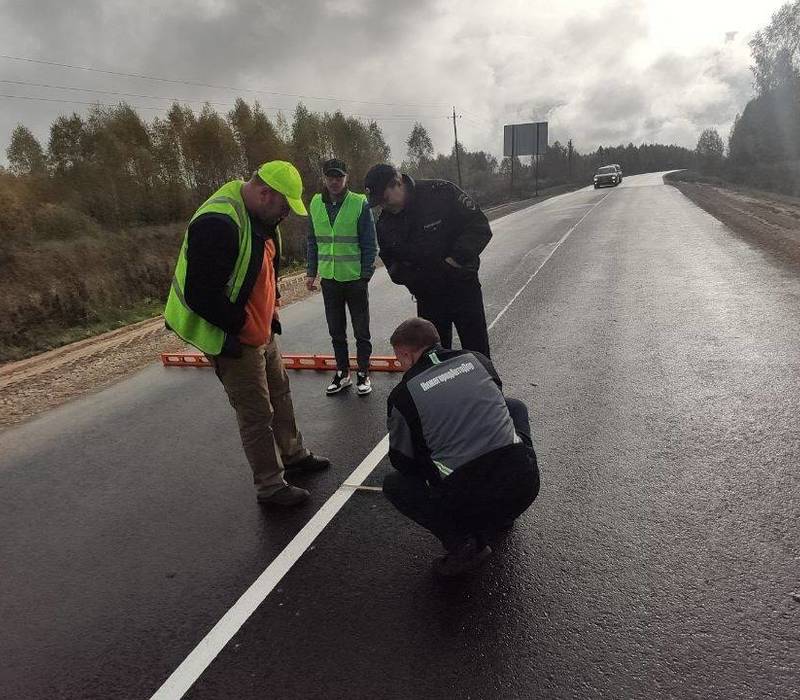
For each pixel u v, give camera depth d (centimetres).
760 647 208
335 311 500
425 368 247
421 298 377
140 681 223
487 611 241
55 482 406
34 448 476
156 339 876
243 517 333
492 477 237
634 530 283
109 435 483
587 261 1069
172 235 2075
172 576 286
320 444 417
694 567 253
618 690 197
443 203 341
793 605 226
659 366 498
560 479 337
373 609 249
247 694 212
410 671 214
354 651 227
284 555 293
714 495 304
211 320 284
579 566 261
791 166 4769
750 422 379
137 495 373
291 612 253
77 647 245
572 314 700
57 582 291
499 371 530
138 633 249
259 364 321
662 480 324
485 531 263
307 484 362
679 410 409
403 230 349
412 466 254
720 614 225
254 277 291
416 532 302
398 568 275
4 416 573
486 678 208
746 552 258
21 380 724
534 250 1290
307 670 220
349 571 276
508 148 5897
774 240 1048
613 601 238
